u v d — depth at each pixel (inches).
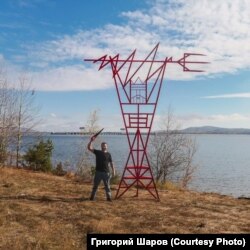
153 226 439.8
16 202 537.3
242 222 474.3
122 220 463.5
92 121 1233.4
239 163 3115.2
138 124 604.4
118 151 3850.9
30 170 1056.2
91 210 509.7
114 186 752.3
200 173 2207.2
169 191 720.3
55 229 410.9
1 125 1059.9
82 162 1129.4
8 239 368.5
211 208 555.2
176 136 1263.5
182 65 583.5
